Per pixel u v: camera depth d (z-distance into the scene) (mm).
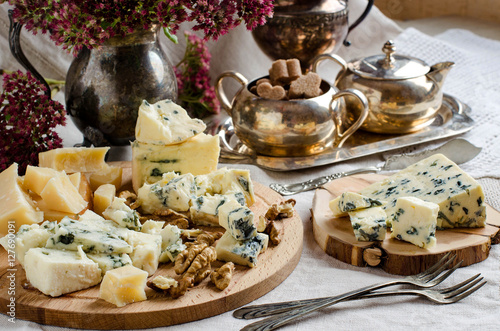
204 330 1074
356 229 1270
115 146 1827
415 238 1254
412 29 2604
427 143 1877
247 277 1176
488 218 1378
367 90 1866
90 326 1080
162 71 1643
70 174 1562
